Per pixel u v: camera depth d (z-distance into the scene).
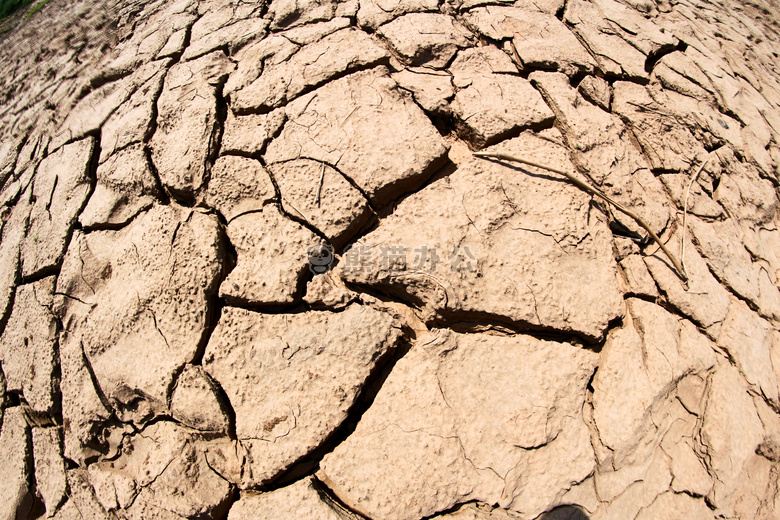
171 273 0.41
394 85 0.46
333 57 0.49
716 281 0.44
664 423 0.37
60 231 0.50
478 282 0.38
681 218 0.46
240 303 0.39
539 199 0.41
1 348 0.48
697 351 0.40
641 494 0.35
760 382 0.40
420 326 0.39
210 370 0.38
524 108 0.46
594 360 0.37
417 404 0.35
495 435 0.35
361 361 0.36
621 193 0.44
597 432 0.36
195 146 0.46
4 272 0.52
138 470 0.38
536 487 0.34
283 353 0.37
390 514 0.33
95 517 0.38
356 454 0.34
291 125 0.45
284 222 0.41
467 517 0.33
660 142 0.50
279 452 0.35
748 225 0.50
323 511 0.33
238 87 0.50
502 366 0.37
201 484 0.36
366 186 0.41
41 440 0.43
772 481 0.38
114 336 0.41
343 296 0.39
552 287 0.39
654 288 0.41
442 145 0.43
